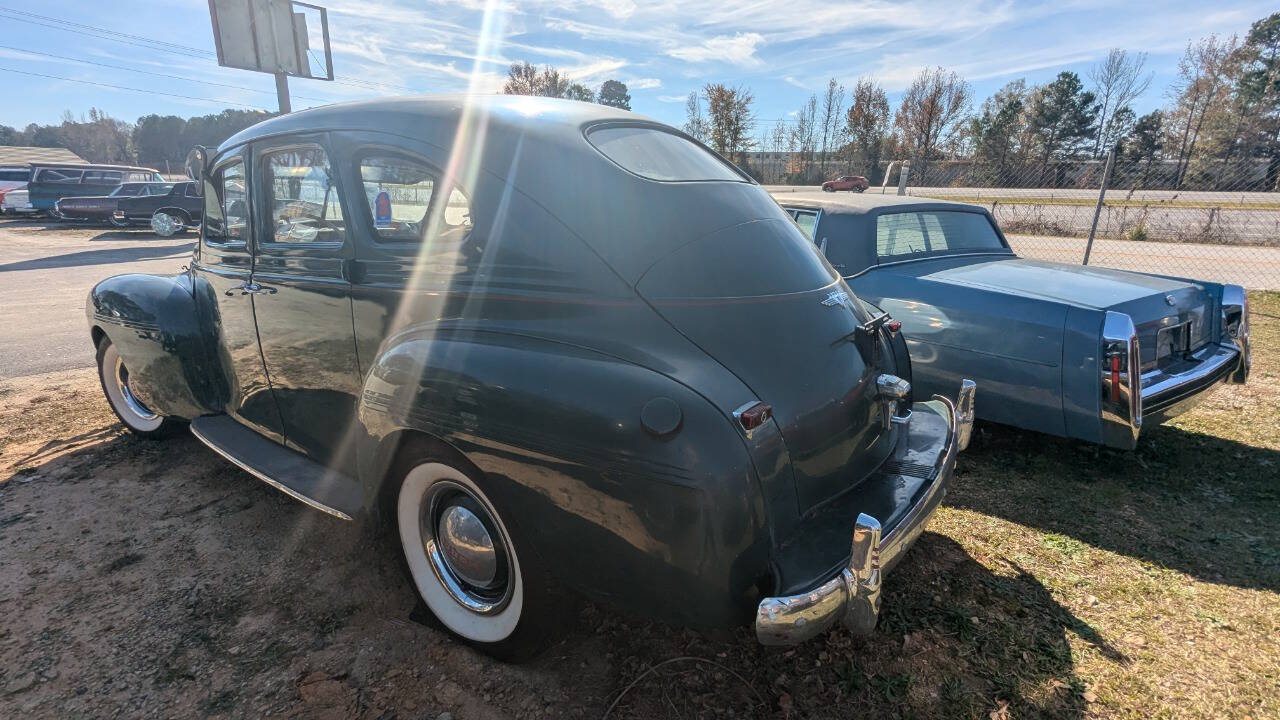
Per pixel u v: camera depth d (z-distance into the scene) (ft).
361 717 6.93
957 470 12.78
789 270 7.47
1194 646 7.97
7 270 39.32
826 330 7.23
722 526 5.67
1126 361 10.60
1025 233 58.90
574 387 6.07
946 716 6.97
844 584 5.81
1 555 9.80
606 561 6.12
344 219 8.43
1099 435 11.14
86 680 7.41
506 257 7.02
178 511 11.12
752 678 7.45
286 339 9.53
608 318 6.44
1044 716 6.97
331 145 8.55
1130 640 8.08
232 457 10.05
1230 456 13.20
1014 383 11.79
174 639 8.07
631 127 8.39
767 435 6.11
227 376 11.25
